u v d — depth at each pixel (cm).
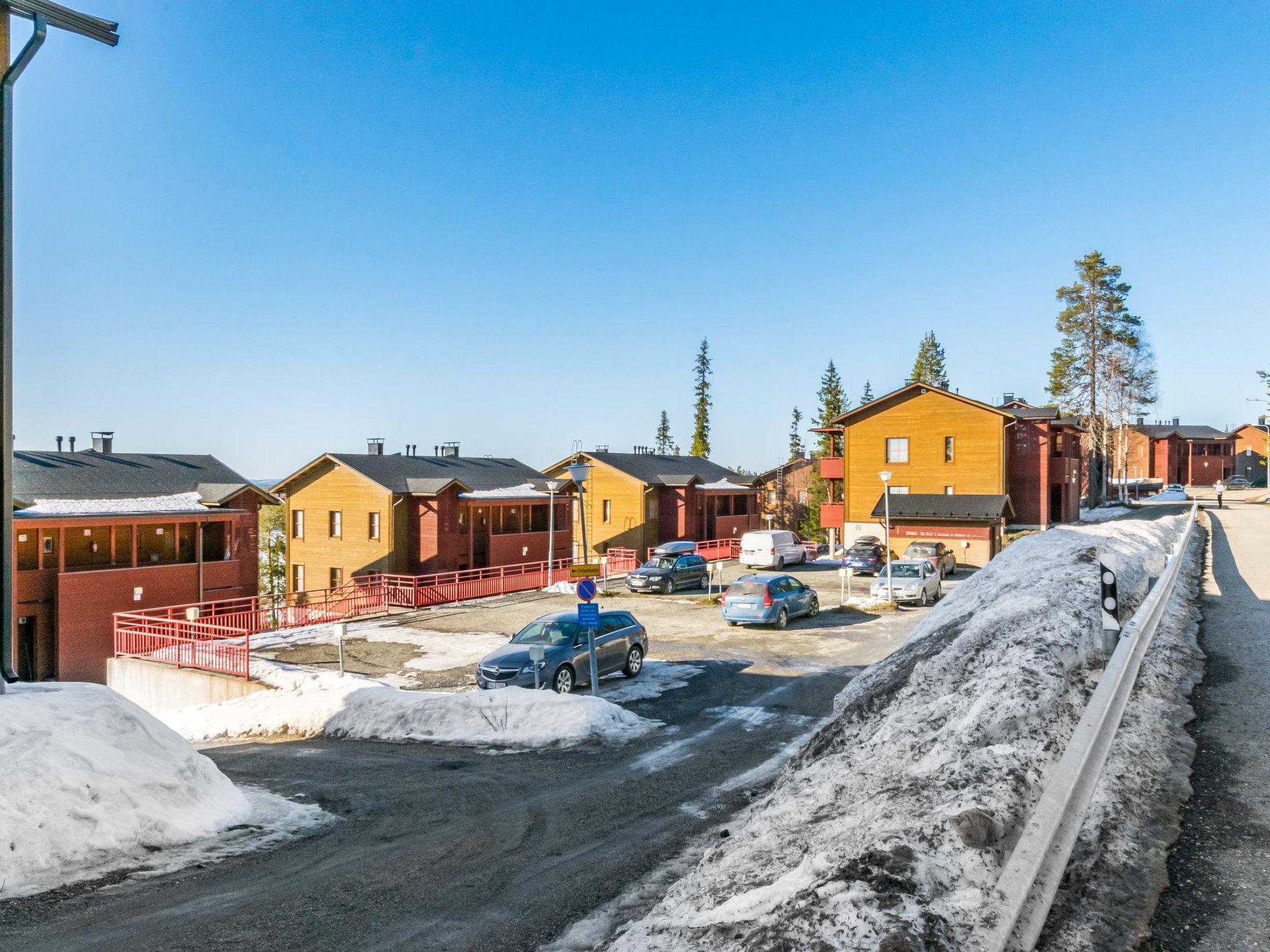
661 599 2948
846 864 343
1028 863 295
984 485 4184
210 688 1880
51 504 2634
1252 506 5059
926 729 572
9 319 966
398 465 4234
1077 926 319
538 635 1659
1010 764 423
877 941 283
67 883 650
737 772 1005
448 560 3878
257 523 3300
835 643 2042
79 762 745
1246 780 457
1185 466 10269
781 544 3875
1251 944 302
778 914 340
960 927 291
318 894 627
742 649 2003
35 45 972
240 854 731
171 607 2434
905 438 4406
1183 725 559
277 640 2203
